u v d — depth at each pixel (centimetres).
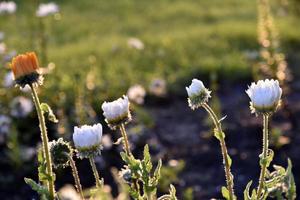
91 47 1311
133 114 826
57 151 290
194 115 885
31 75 268
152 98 952
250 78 1041
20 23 1509
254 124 816
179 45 1283
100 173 686
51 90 821
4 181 669
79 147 279
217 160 714
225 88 1013
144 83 993
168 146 770
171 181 650
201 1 1870
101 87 923
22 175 681
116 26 1600
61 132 719
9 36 1359
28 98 810
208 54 1202
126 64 1126
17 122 778
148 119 819
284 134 763
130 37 1446
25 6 1659
